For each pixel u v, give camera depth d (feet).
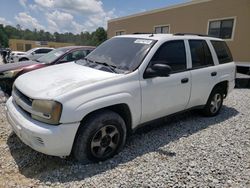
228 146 12.76
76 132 9.62
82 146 9.93
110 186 8.98
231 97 25.21
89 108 9.67
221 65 17.10
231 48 46.55
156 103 12.44
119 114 11.57
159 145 12.59
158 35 13.93
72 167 10.13
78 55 24.61
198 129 15.14
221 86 17.63
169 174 9.87
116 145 11.11
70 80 10.64
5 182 9.06
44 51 59.06
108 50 13.93
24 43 163.02
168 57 13.19
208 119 17.19
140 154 11.52
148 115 12.32
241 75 36.29
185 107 14.73
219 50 17.42
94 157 10.41
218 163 10.93
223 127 15.66
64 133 9.26
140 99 11.56
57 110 9.14
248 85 32.99
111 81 10.65
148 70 11.89
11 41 163.94
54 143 9.18
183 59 14.11
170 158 11.22
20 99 10.53
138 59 12.10
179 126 15.55
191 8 53.78
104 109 10.65
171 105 13.42
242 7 43.78
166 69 11.42
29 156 10.94
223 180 9.66
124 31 78.69
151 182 9.30
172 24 59.36
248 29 43.29
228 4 46.09
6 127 13.94
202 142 13.15
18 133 10.16
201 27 51.98
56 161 10.61
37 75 11.89
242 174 10.14
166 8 60.49
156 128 15.05
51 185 8.98
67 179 9.36
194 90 14.69
